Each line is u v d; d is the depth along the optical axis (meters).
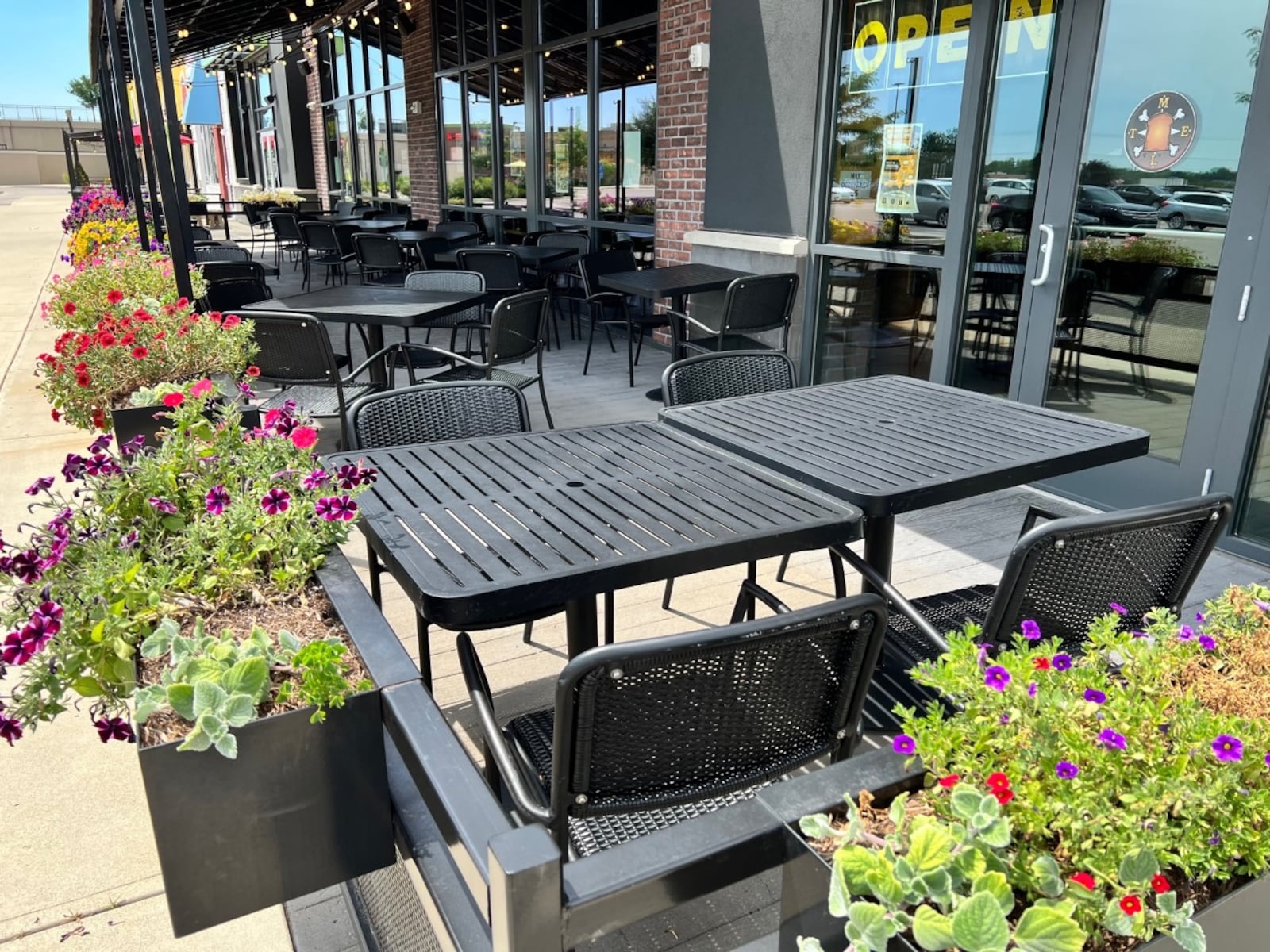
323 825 1.12
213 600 1.36
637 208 6.73
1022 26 3.43
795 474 1.76
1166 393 3.14
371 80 11.37
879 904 0.77
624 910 0.82
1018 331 3.61
